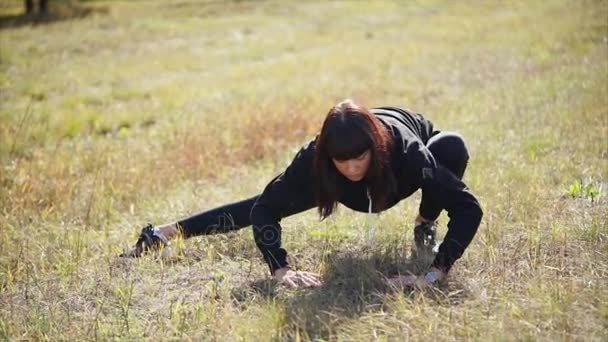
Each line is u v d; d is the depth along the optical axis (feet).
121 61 49.11
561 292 10.79
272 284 12.49
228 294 12.18
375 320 10.63
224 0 82.28
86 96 36.73
